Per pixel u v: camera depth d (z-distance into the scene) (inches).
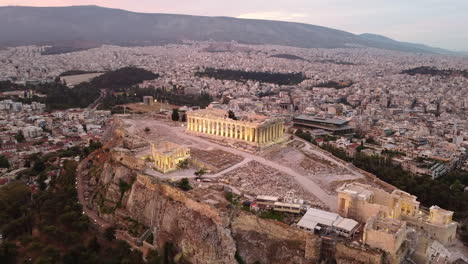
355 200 7249.0
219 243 7234.3
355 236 6673.2
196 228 7578.7
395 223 6589.6
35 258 7721.5
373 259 6082.7
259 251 7096.5
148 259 7509.8
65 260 7490.2
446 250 6909.5
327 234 6683.1
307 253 6555.1
